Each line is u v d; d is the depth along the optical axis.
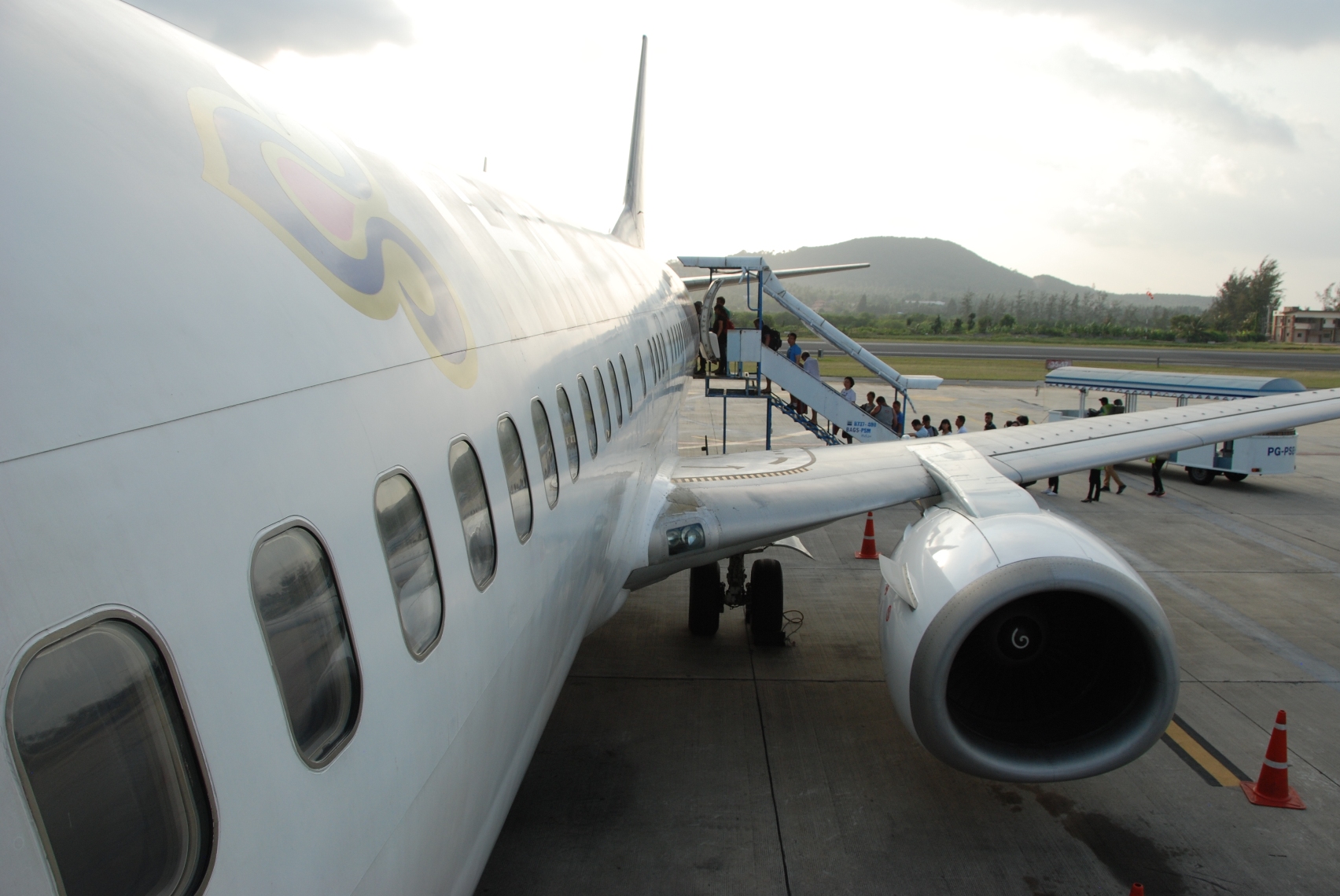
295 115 2.90
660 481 8.09
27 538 1.30
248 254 2.02
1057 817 6.30
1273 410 9.04
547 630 4.18
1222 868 5.75
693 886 5.54
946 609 5.20
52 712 1.32
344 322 2.35
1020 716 5.59
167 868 1.52
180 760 1.55
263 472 1.84
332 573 2.06
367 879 2.22
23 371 1.35
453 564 2.80
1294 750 7.27
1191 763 7.05
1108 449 8.21
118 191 1.70
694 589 9.41
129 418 1.52
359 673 2.16
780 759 7.05
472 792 3.11
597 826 6.14
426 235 3.28
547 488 4.08
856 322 120.62
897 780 6.76
